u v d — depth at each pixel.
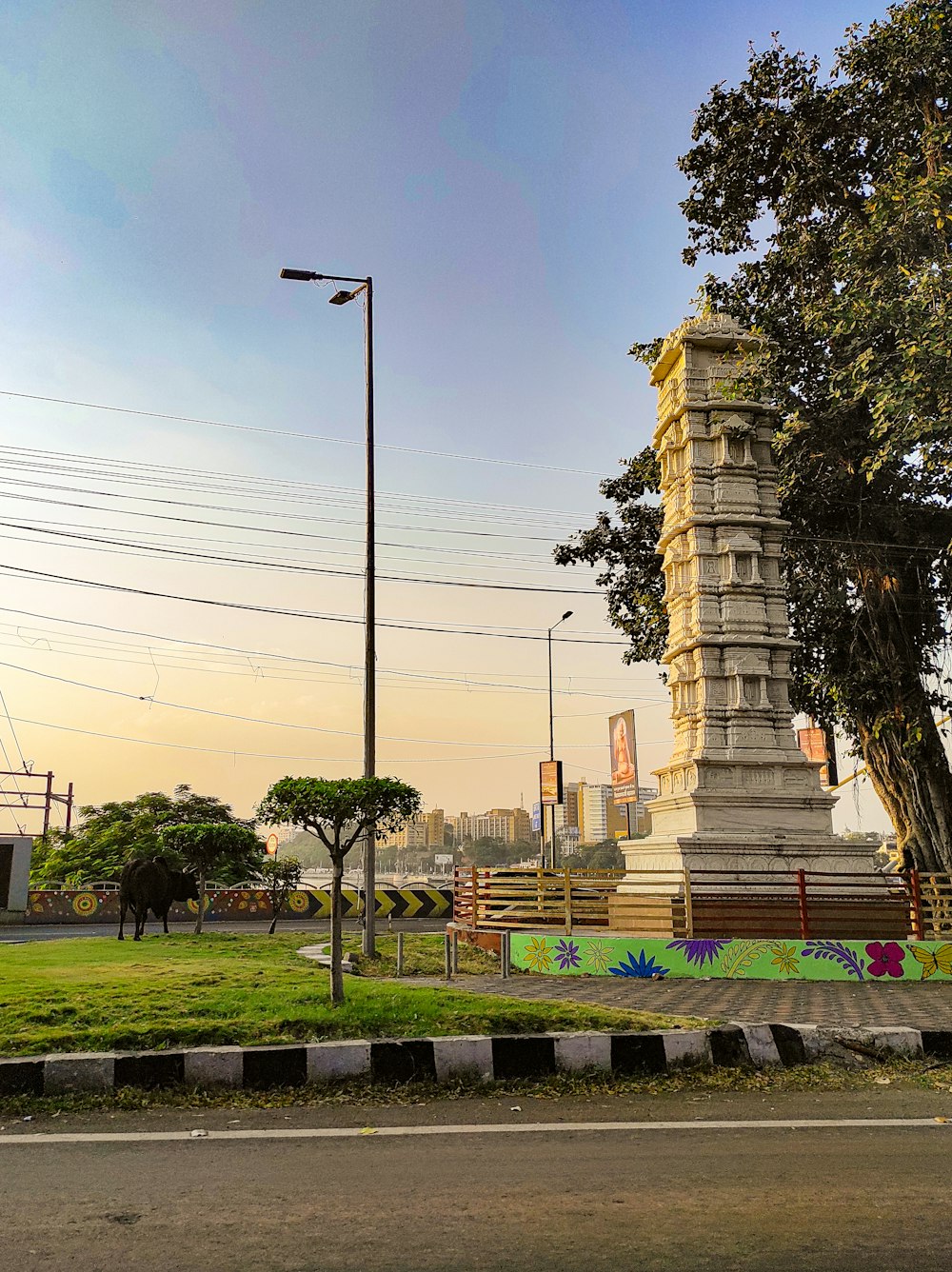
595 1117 6.52
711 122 21.25
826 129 19.89
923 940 13.58
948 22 17.34
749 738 17.86
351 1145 5.78
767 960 12.90
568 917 14.12
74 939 18.22
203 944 16.27
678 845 16.48
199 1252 4.08
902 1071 8.06
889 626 21.08
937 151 17.11
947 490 20.31
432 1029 8.06
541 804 38.31
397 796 9.48
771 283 20.66
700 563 18.95
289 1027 8.01
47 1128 6.15
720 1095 7.21
